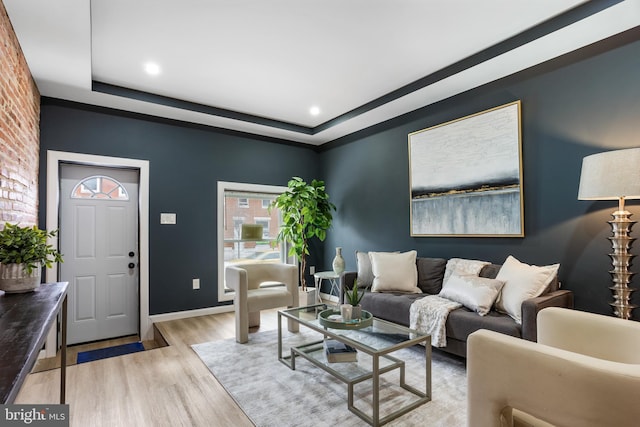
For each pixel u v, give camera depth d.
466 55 3.01
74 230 3.76
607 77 2.58
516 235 3.08
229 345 3.23
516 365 1.20
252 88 3.66
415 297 3.22
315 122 4.85
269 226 5.17
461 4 2.32
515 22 2.53
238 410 2.09
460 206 3.53
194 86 3.59
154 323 4.00
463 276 2.96
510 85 3.17
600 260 2.60
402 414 1.99
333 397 2.22
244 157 4.91
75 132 3.66
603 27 2.42
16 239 1.76
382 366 2.59
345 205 5.13
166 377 2.55
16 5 2.05
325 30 2.61
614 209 2.54
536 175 2.98
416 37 2.71
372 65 3.17
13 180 2.35
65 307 2.02
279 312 2.85
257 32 2.62
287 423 1.94
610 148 2.55
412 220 4.04
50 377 2.56
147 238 4.06
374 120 4.45
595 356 1.59
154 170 4.15
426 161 3.88
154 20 2.44
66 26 2.28
